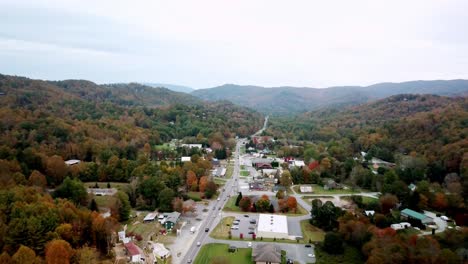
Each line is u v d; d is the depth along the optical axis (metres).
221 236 125.25
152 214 142.88
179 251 112.31
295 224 138.88
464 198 153.00
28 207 100.44
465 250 98.12
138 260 101.81
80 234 103.56
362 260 108.00
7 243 90.94
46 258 86.75
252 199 166.00
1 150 161.75
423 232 127.69
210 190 173.88
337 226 132.38
